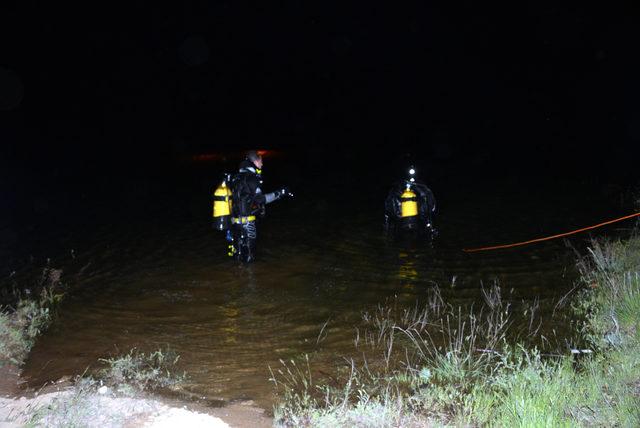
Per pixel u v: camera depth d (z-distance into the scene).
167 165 20.62
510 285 6.73
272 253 8.33
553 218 9.96
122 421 3.75
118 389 4.34
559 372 4.16
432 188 13.84
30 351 5.20
